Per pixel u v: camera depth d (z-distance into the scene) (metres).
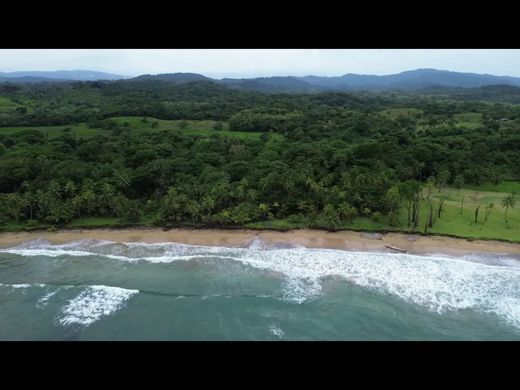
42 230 78.00
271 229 77.25
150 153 102.38
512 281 59.25
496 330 48.53
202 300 55.00
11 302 54.56
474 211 85.44
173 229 78.25
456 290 56.97
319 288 57.84
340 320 50.62
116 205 79.56
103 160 101.31
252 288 57.97
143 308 53.19
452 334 47.88
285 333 48.28
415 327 49.16
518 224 78.38
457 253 67.56
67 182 85.12
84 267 64.31
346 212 76.56
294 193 84.31
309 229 77.19
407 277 60.34
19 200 79.06
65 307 53.38
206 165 98.31
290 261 65.69
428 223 78.12
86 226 78.88
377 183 84.44
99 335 47.81
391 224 77.19
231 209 79.44
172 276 61.38
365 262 65.00
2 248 71.25
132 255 68.38
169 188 85.00
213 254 68.50
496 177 103.44
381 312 52.09
